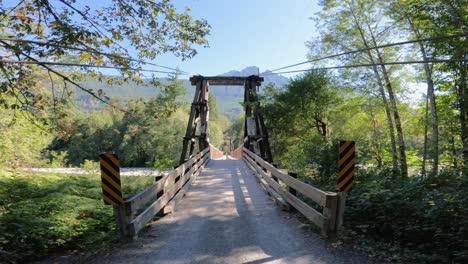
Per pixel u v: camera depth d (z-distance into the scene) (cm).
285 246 447
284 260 397
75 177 1180
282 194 714
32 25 574
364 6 1329
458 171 721
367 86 1454
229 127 10519
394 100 1334
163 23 677
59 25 468
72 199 720
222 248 443
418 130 1522
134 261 399
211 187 998
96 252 438
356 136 1706
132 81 686
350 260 393
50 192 842
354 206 591
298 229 529
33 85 598
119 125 4056
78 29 481
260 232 518
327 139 1091
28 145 1156
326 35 1493
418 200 530
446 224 463
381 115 1667
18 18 533
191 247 448
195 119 1741
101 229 589
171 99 758
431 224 470
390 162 1431
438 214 466
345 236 472
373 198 563
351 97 1630
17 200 757
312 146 1048
